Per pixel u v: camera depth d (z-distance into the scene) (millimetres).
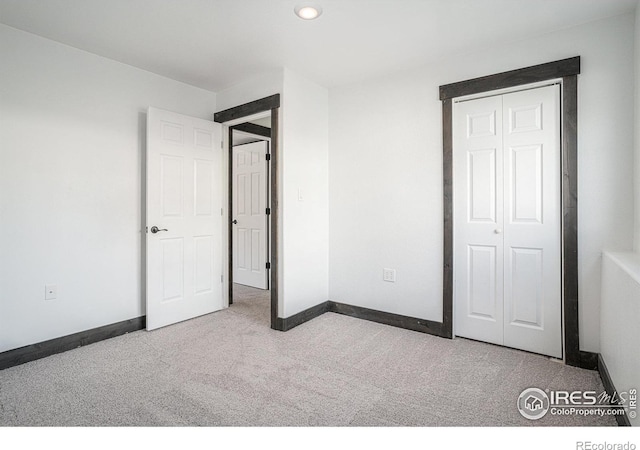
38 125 2490
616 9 2156
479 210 2762
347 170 3480
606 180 2250
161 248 3100
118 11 2197
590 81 2297
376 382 2127
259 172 4762
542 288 2512
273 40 2584
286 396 1960
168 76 3262
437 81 2936
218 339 2842
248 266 4934
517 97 2586
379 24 2361
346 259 3508
